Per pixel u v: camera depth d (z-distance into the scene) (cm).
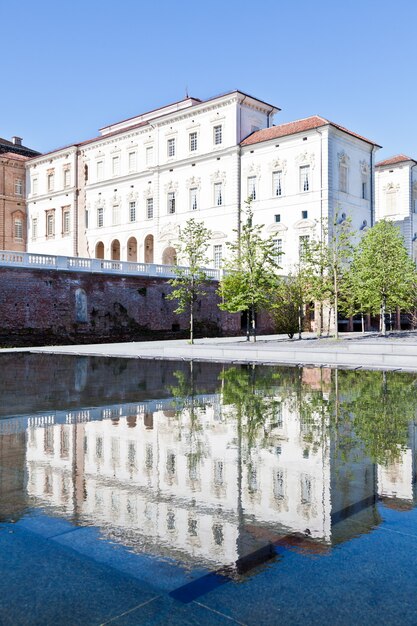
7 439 821
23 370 1927
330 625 323
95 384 1520
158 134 6219
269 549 425
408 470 649
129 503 529
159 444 788
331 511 506
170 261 6194
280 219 5384
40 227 7581
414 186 6688
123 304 4112
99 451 746
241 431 880
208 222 5822
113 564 399
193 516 492
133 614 335
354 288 3906
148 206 6378
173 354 2623
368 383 1516
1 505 523
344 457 712
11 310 3456
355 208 5484
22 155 8206
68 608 342
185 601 350
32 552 419
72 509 511
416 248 6625
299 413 1048
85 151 7038
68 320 3756
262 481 603
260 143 5447
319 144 5119
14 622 327
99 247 7019
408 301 4138
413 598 353
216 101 5647
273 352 2369
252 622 327
